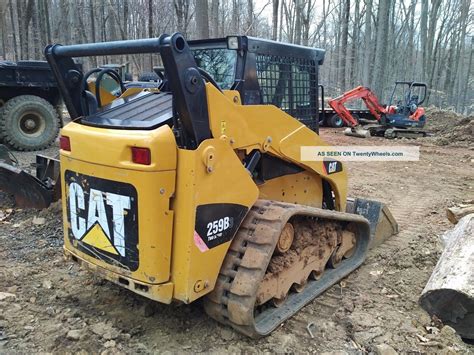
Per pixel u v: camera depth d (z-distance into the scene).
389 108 15.96
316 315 3.61
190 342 3.12
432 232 5.86
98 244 3.01
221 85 3.50
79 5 26.88
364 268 4.57
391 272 4.50
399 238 5.57
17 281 3.94
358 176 9.50
